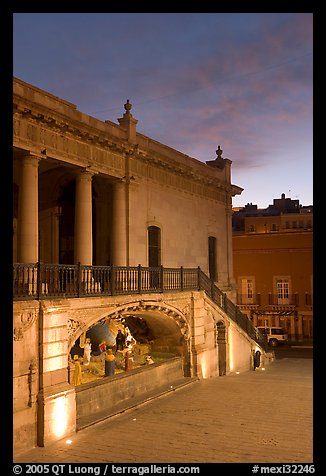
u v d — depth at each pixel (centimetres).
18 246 1620
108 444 1205
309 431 1291
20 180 1647
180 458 1094
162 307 1867
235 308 2656
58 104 1772
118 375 1617
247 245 4541
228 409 1546
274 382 2023
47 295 1292
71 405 1292
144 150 2183
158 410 1545
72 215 2228
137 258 2170
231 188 3164
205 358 2144
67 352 1329
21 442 1155
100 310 1493
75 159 1828
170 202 2486
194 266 2695
